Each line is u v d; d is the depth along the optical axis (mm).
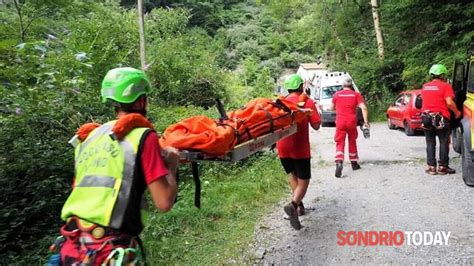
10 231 5281
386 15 21016
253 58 47656
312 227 5879
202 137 3344
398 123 15727
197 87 17406
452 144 10734
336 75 19859
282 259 4984
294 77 5816
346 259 4832
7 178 6008
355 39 28281
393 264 4613
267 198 7328
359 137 14266
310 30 36656
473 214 5922
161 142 3379
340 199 7000
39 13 10945
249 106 4426
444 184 7457
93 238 2479
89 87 9156
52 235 5516
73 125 8000
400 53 22328
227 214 6547
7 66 5762
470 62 8211
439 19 18641
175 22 20031
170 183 2607
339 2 29109
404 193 7051
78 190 2582
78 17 13688
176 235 5805
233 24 56750
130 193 2516
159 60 15844
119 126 2562
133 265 2490
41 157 6492
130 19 16672
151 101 14719
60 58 7137
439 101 7816
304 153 5758
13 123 7000
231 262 4984
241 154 3836
